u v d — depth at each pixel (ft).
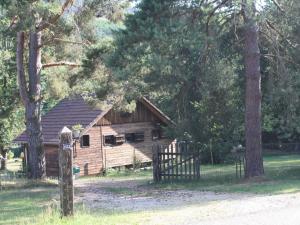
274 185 63.41
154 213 38.60
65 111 137.39
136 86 75.46
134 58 65.26
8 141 154.40
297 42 74.74
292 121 77.92
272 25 75.31
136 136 139.54
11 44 103.60
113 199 60.34
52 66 94.58
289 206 39.93
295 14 72.54
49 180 87.71
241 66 85.35
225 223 32.42
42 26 82.17
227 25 78.13
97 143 130.31
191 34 66.85
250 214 35.76
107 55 68.49
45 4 70.08
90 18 88.12
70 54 96.43
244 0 67.21
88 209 45.85
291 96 73.77
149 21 65.36
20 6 68.03
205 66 75.05
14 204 59.41
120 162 135.64
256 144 74.18
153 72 70.49
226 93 86.12
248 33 73.61
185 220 34.01
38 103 90.38
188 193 63.00
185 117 88.79
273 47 75.51
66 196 35.19
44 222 34.73
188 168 83.82
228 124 95.25
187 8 69.46
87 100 95.76
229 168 108.17
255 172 74.13
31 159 89.86
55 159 127.13
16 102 122.52
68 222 33.63
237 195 55.77
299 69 75.46
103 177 116.88
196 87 78.64
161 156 83.66
